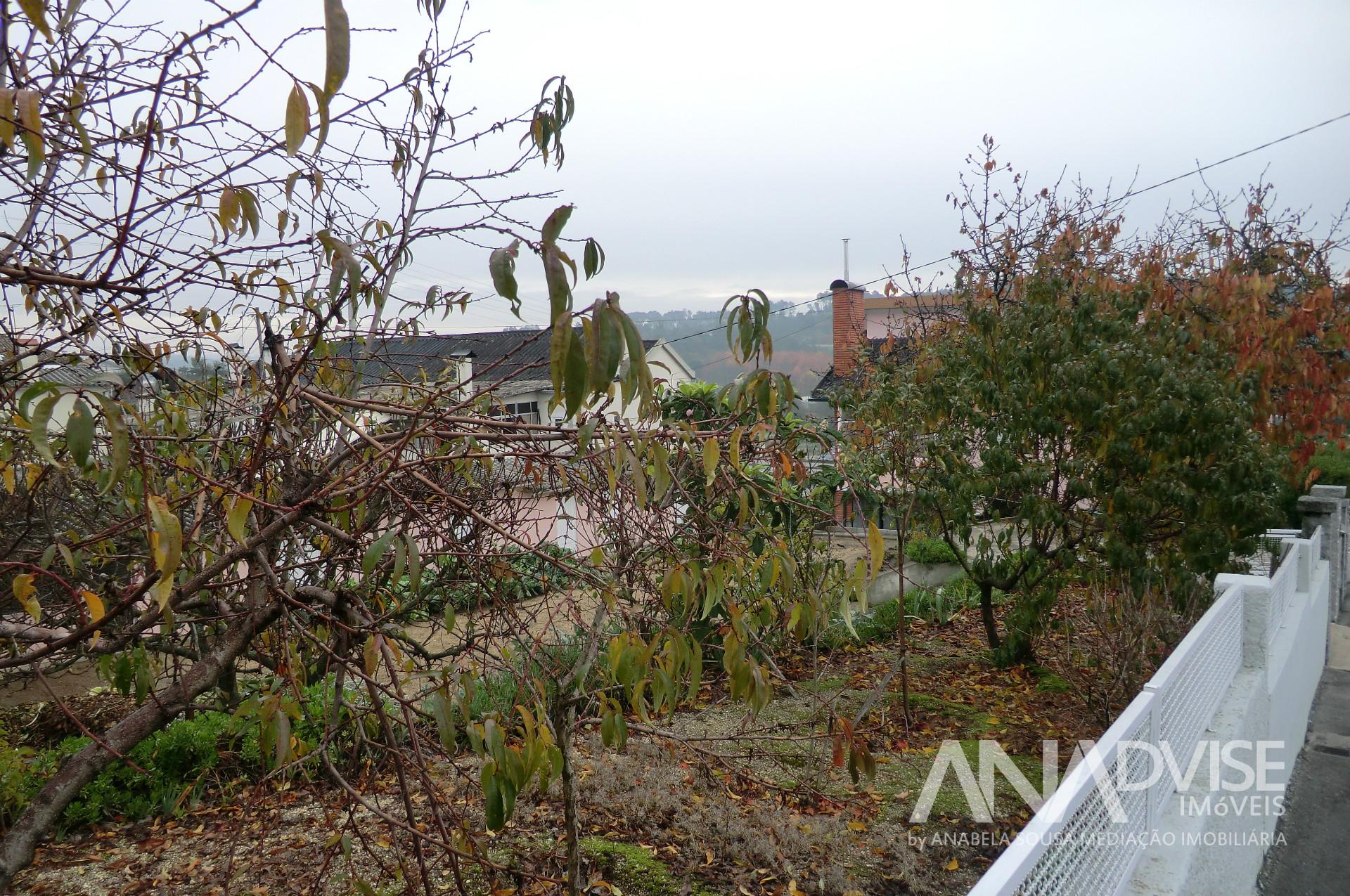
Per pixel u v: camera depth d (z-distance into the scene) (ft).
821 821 15.01
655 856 13.99
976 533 35.01
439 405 8.79
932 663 25.36
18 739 18.79
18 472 10.89
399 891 12.84
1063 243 32.91
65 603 9.21
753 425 8.48
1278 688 16.65
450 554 8.13
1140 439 20.74
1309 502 32.17
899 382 24.95
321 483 7.95
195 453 8.16
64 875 14.38
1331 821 16.66
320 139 5.07
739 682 7.20
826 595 10.90
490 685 9.37
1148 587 19.80
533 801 16.02
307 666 10.25
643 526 8.72
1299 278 34.17
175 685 7.72
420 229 9.86
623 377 5.74
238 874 13.69
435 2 10.82
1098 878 7.82
